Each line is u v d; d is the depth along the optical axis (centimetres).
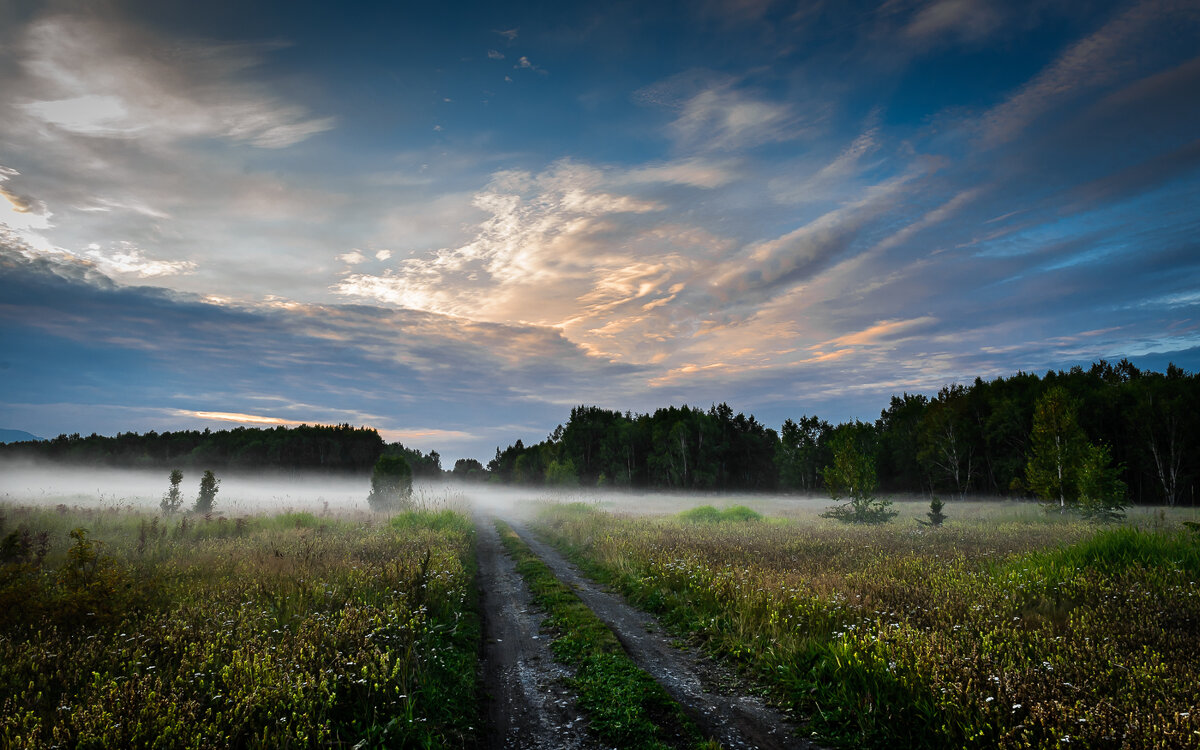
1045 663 521
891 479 7406
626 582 1252
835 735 519
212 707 501
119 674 573
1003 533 1789
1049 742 416
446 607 971
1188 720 407
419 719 540
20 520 1725
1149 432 4825
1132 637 614
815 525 2303
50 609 723
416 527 2183
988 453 5956
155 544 1427
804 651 685
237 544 1544
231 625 717
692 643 830
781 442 8494
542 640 879
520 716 591
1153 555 999
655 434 8962
